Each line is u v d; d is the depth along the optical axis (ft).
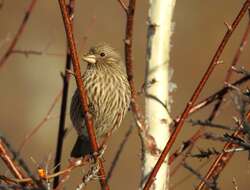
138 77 86.33
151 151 27.89
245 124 23.79
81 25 92.84
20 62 92.53
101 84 37.55
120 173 72.23
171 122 28.32
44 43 93.04
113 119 38.14
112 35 92.94
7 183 23.72
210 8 98.12
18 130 85.81
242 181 71.97
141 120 27.94
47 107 91.15
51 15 96.17
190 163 61.72
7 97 91.09
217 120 68.33
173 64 92.32
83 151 36.94
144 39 92.79
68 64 30.12
